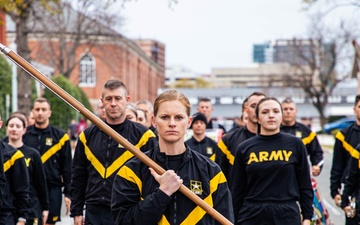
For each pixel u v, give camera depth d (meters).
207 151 12.20
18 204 9.42
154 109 5.76
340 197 11.30
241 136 10.45
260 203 8.55
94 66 77.50
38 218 10.78
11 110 34.41
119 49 68.38
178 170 5.74
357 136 11.26
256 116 8.83
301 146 8.62
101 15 53.56
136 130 8.95
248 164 8.61
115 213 5.74
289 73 77.88
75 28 59.38
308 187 8.61
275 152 8.58
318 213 11.58
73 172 9.02
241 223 8.70
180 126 5.68
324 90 73.88
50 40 54.81
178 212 5.63
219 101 93.38
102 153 8.81
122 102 8.89
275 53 83.94
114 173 8.77
